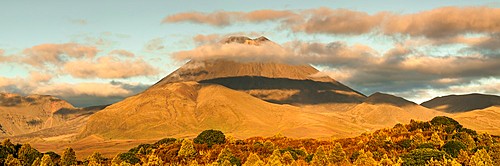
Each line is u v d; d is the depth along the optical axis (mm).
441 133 110188
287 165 85500
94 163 111438
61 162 123375
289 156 90375
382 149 98562
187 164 101125
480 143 104375
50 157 120438
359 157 86062
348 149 103000
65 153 124188
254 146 107312
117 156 113062
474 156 82625
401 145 100500
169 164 103812
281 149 103250
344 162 89250
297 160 93875
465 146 95750
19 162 123438
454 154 91562
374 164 84562
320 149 90812
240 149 107500
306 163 91250
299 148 107812
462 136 102812
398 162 85062
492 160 86688
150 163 101500
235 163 93688
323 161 89500
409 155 86750
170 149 114312
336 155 90188
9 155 124500
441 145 97312
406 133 112562
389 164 84625
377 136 107500
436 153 85312
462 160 86188
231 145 113188
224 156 95312
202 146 114562
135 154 120750
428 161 82125
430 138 105438
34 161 118750
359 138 115688
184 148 107312
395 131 118625
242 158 98312
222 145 114562
